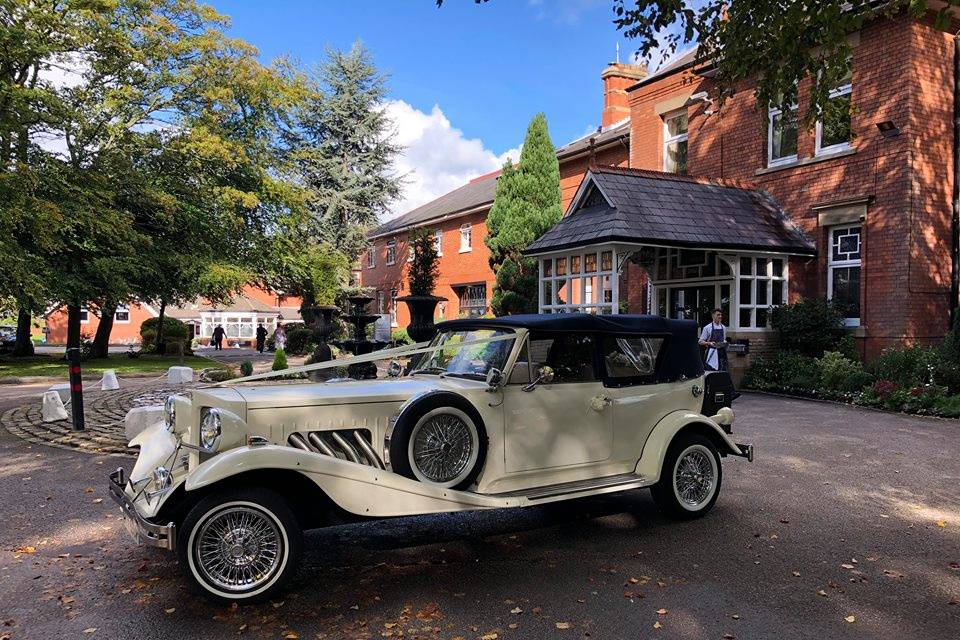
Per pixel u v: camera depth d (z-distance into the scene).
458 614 3.82
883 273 13.96
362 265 42.75
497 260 22.41
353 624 3.70
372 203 38.94
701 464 5.76
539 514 5.87
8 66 19.28
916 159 13.63
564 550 4.92
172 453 4.69
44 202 17.41
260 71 25.75
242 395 4.40
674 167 20.25
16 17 18.89
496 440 4.79
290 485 4.29
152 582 4.29
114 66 22.02
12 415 11.12
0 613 3.83
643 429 5.52
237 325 59.81
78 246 20.30
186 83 24.80
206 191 25.03
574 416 5.17
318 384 5.02
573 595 4.09
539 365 5.05
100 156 21.92
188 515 3.84
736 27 6.52
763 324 15.38
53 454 8.16
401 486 4.21
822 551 4.87
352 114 38.66
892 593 4.12
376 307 41.00
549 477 5.07
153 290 25.20
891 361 12.48
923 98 13.73
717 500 6.23
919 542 5.07
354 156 38.88
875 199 14.14
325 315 13.41
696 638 3.53
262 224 29.47
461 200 33.19
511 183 21.98
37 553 4.83
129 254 21.53
